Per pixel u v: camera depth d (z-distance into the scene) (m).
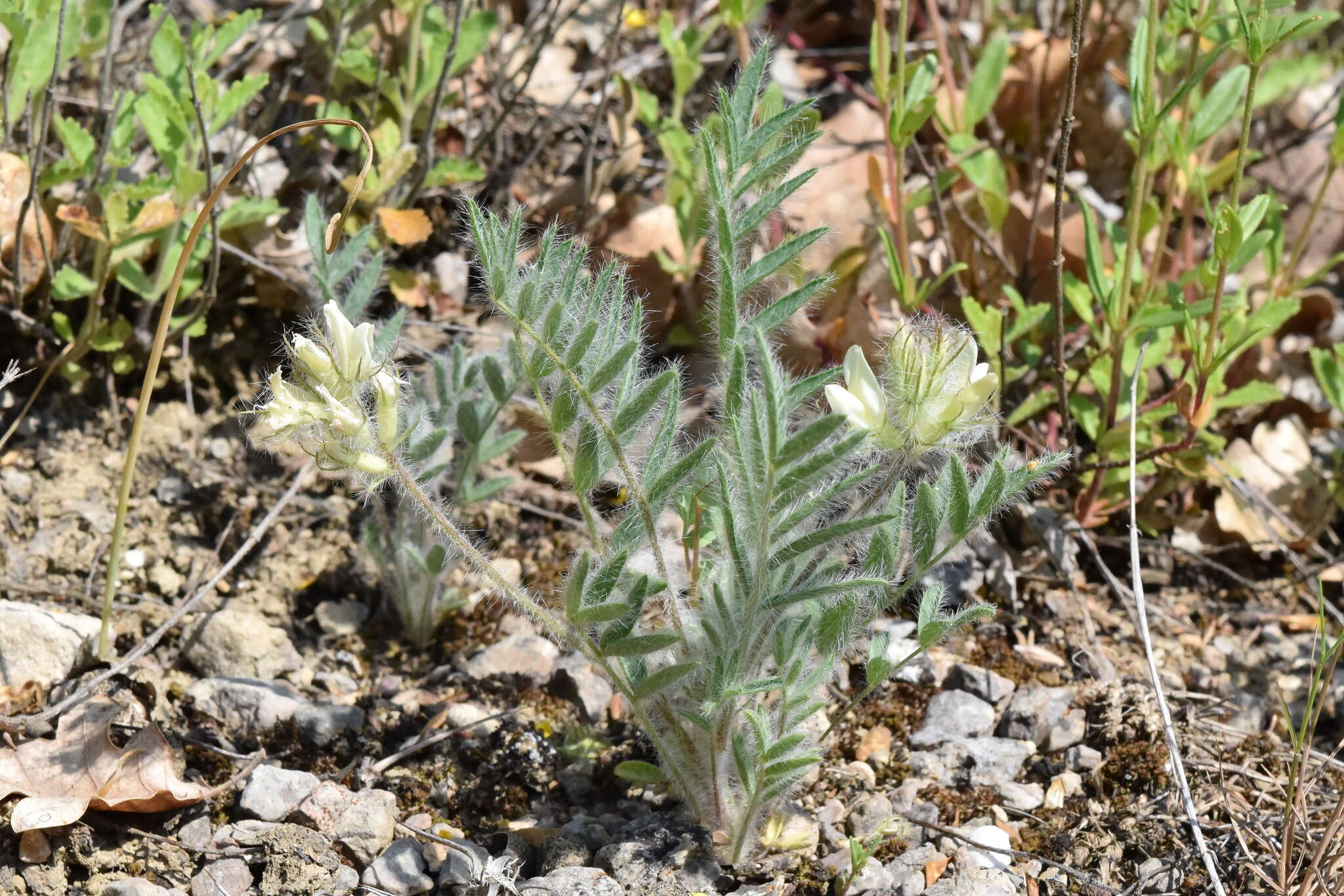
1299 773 0.83
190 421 0.91
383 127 0.92
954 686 0.86
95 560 0.87
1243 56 0.97
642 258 0.95
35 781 0.79
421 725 0.84
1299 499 0.93
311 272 0.84
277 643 0.85
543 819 0.82
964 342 0.74
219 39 0.89
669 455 0.77
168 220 0.86
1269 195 0.85
